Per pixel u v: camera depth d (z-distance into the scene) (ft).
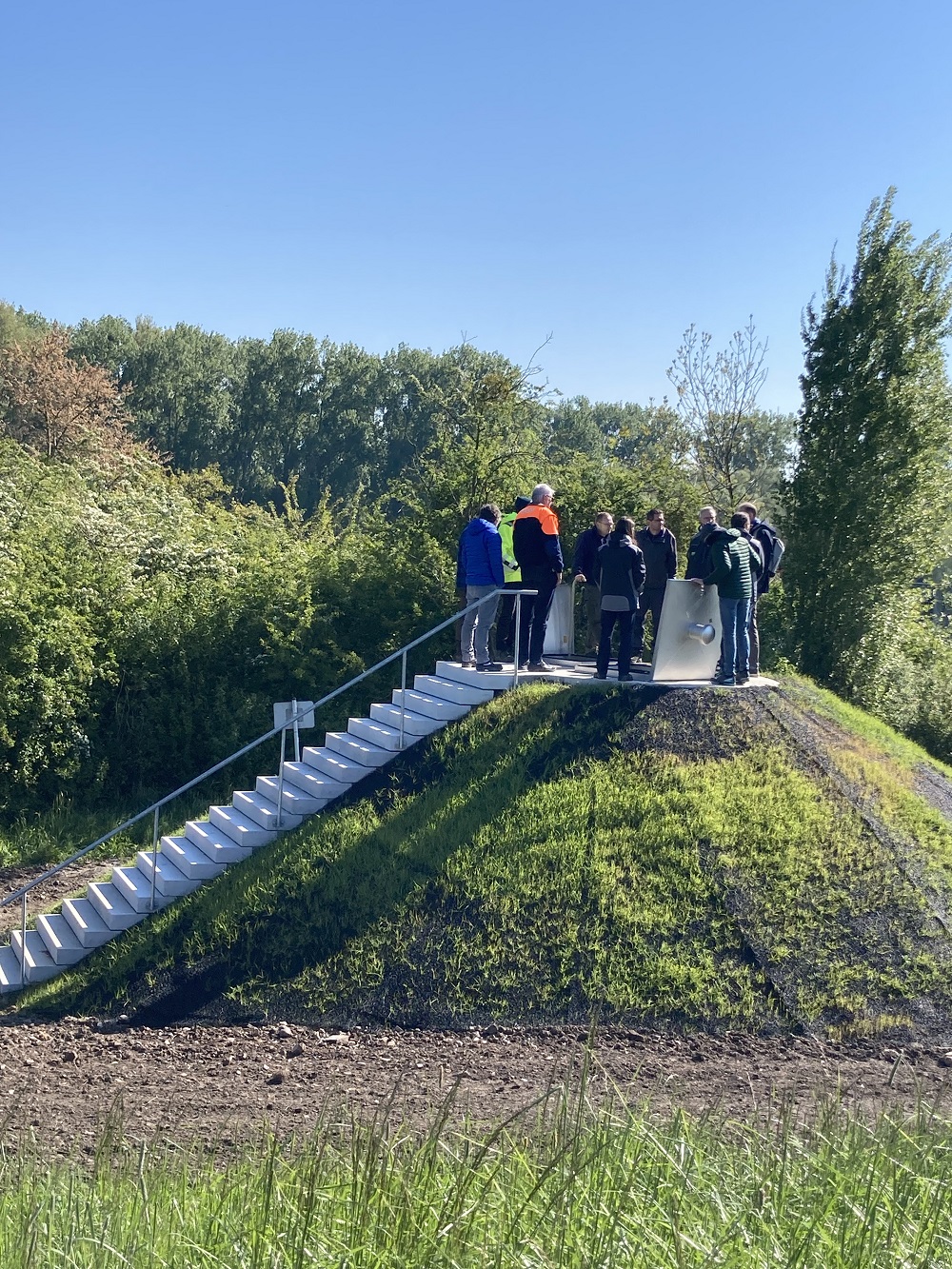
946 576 86.89
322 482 226.38
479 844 37.22
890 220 74.84
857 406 74.90
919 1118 17.81
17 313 215.92
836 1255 13.53
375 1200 14.56
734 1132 19.10
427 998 33.24
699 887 35.42
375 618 68.85
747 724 41.98
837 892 35.86
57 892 48.67
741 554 43.88
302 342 227.61
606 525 48.57
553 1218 13.82
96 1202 16.85
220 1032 32.83
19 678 58.18
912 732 77.66
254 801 43.27
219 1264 13.93
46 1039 33.01
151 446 195.00
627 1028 31.91
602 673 44.75
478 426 73.56
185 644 64.64
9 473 79.00
